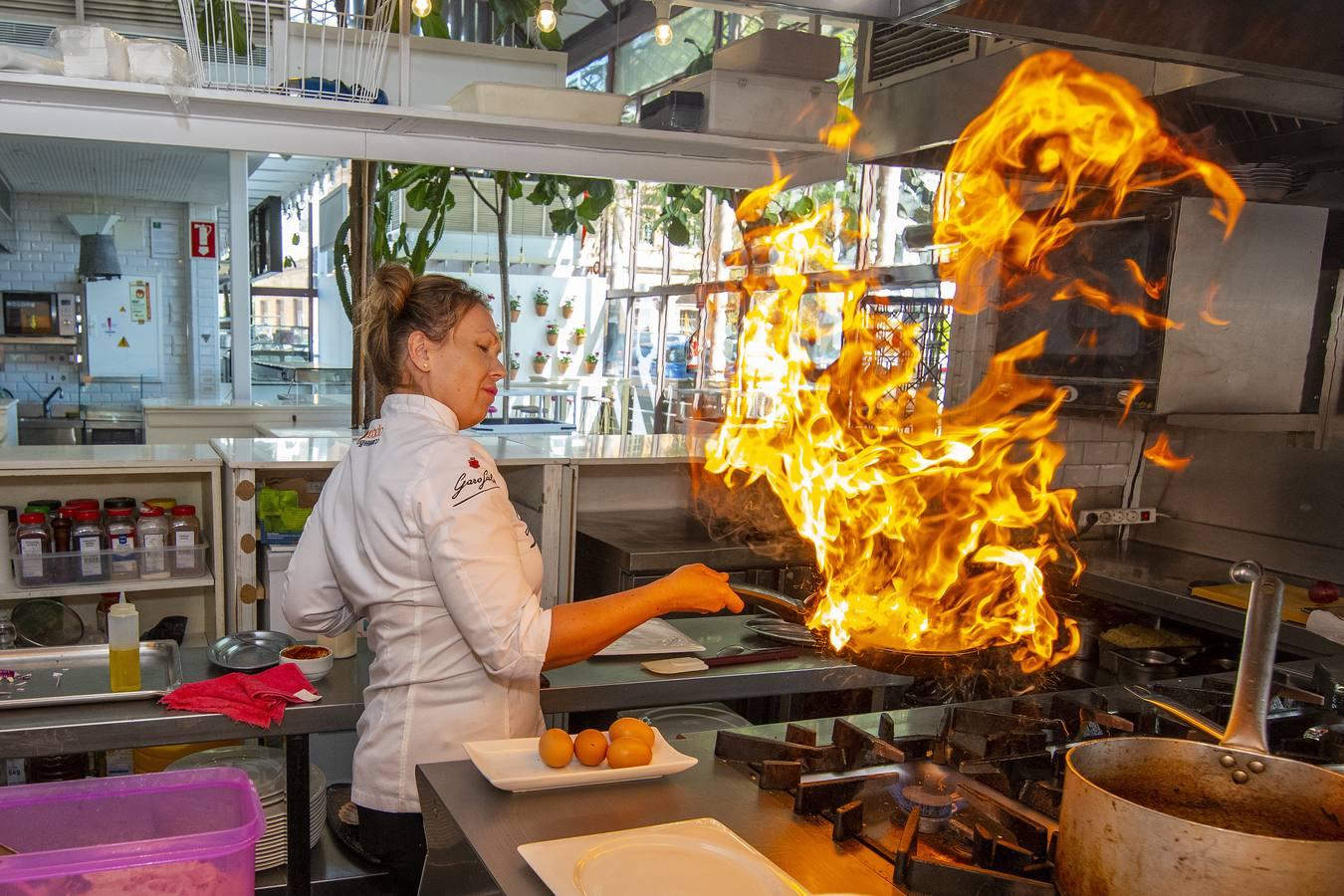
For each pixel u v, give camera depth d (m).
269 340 11.77
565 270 10.66
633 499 3.65
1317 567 3.05
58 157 6.66
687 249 7.67
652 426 8.58
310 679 1.97
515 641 1.54
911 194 4.64
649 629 2.31
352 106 2.59
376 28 2.81
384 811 1.68
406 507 1.57
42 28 5.02
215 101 2.51
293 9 2.81
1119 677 2.67
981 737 1.47
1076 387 3.10
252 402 5.87
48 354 8.98
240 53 3.07
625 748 1.32
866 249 4.95
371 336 1.71
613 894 1.00
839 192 5.28
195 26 2.68
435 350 1.68
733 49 3.05
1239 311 2.87
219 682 1.88
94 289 8.93
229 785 1.39
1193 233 2.77
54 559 2.80
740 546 3.14
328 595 1.78
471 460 1.61
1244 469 3.27
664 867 1.06
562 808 1.23
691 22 6.26
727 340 6.76
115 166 7.11
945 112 2.31
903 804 1.28
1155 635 2.76
